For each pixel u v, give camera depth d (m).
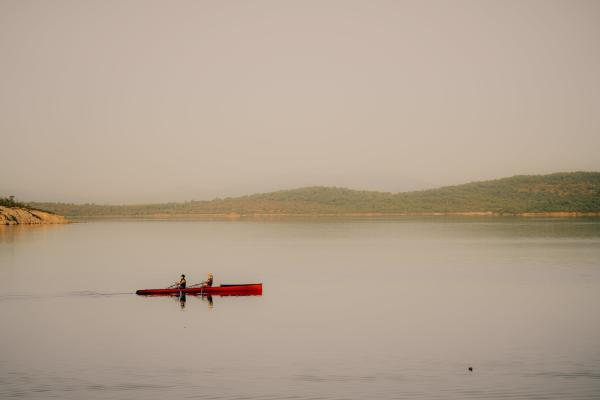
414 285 49.66
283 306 39.62
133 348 28.89
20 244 103.12
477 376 24.53
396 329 32.56
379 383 23.81
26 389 23.31
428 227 176.88
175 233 149.88
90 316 36.53
